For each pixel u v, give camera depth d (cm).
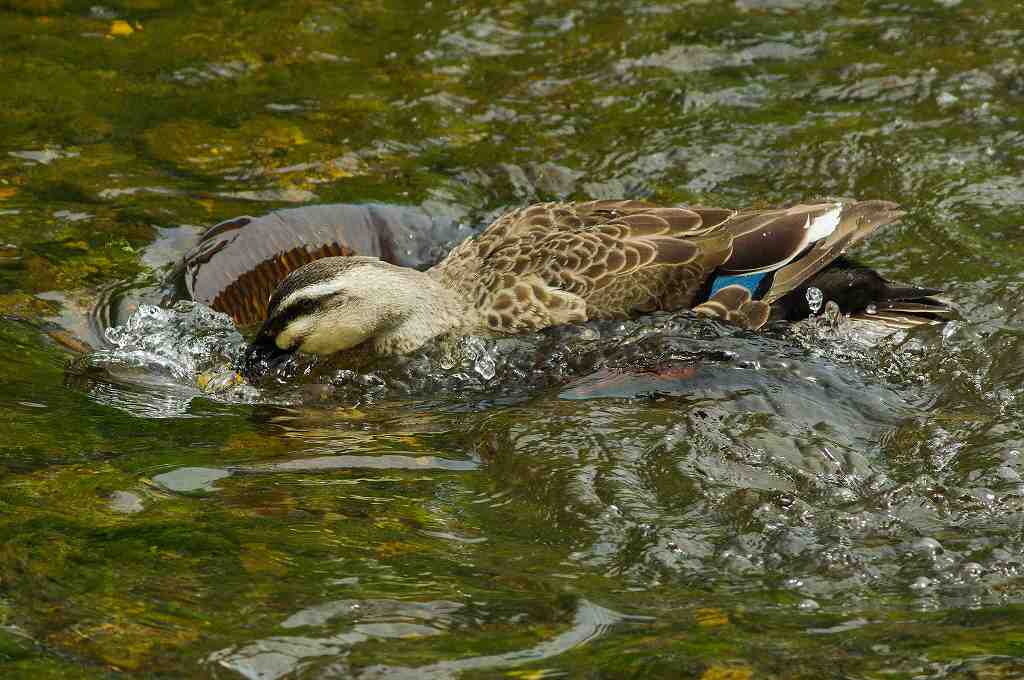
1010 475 953
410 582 812
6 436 1005
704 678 713
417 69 1759
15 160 1527
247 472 970
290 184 1505
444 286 1264
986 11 1839
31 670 709
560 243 1238
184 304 1274
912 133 1569
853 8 1872
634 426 1043
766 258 1214
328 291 1224
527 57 1784
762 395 1090
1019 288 1269
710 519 902
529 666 724
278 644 741
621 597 803
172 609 773
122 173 1513
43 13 1897
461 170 1539
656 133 1599
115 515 885
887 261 1345
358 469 982
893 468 973
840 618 781
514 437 1030
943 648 745
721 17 1866
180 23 1878
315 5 1936
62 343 1191
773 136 1580
